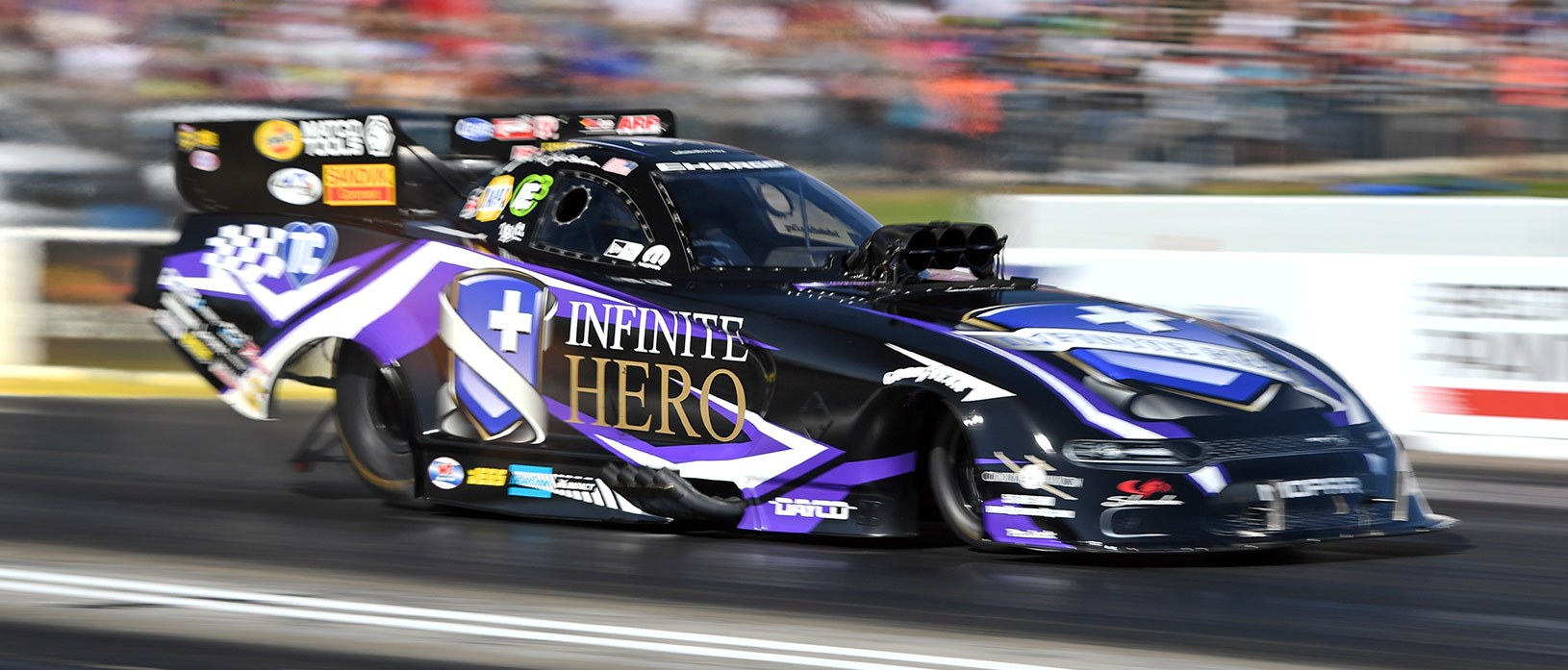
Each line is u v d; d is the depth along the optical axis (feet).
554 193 62.03
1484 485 73.05
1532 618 47.93
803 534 55.26
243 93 169.99
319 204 68.64
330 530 60.18
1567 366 80.48
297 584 51.01
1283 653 43.29
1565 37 140.56
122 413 89.76
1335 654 43.34
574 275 59.72
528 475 60.39
